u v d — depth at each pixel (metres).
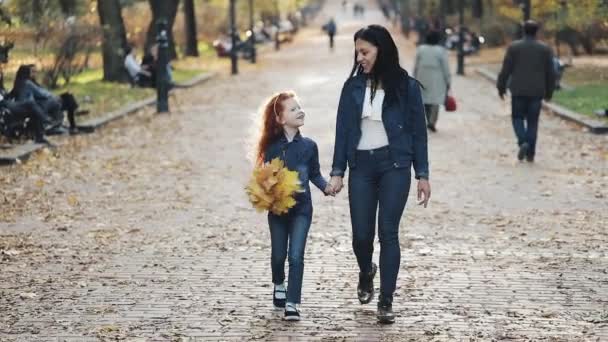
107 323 10.30
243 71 60.16
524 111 21.78
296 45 100.50
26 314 10.68
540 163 21.78
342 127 10.11
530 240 14.27
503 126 29.27
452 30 84.31
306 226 10.40
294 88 45.38
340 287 11.68
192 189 18.95
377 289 11.59
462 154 23.31
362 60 9.92
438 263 12.87
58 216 16.33
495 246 13.90
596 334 9.80
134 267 12.80
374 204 10.16
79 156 23.41
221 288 11.70
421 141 10.09
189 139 26.86
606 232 14.80
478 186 18.97
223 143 26.02
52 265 12.95
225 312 10.66
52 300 11.23
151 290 11.62
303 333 9.88
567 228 15.12
